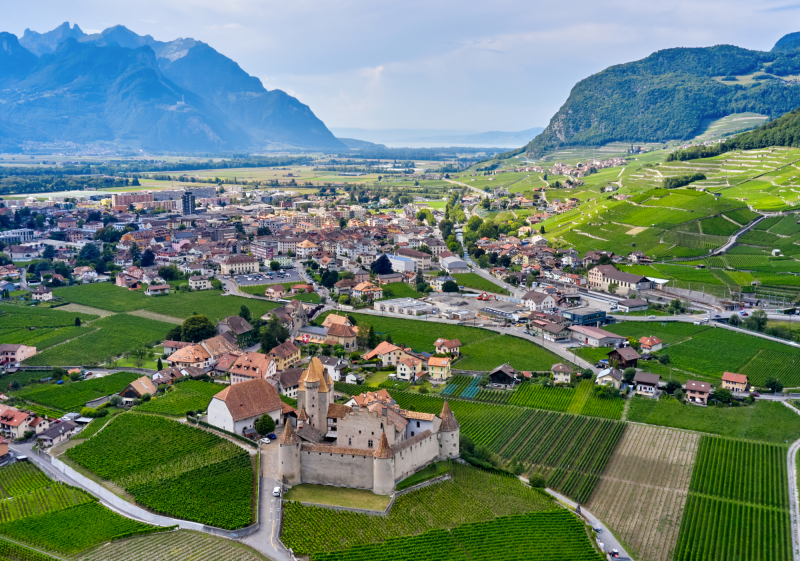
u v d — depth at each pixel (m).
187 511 190.75
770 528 199.50
